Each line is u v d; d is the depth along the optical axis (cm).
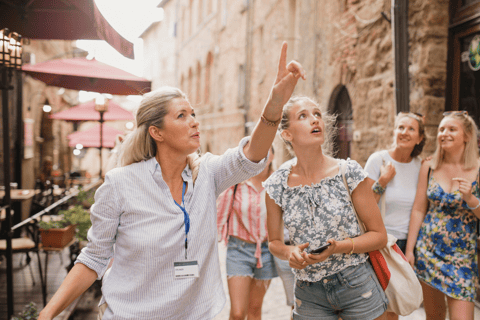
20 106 918
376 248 199
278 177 213
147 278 161
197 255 166
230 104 1489
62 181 1216
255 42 1245
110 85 576
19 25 375
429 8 483
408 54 505
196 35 2033
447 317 368
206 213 172
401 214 300
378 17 599
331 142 239
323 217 199
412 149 303
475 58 441
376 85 607
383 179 291
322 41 808
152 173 167
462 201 273
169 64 2672
